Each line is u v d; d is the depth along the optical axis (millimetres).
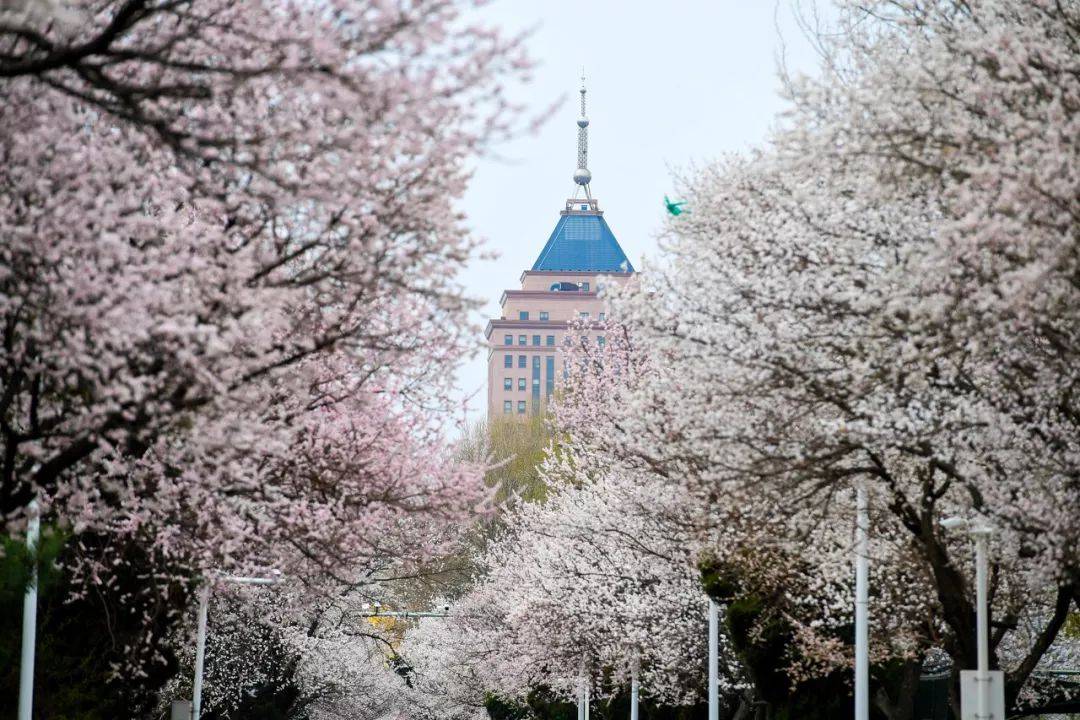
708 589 48719
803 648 43094
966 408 28406
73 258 22250
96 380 22406
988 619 35875
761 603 46969
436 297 26469
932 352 26578
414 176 25609
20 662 34562
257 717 77375
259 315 23516
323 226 25812
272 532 37438
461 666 111000
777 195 31469
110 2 22141
